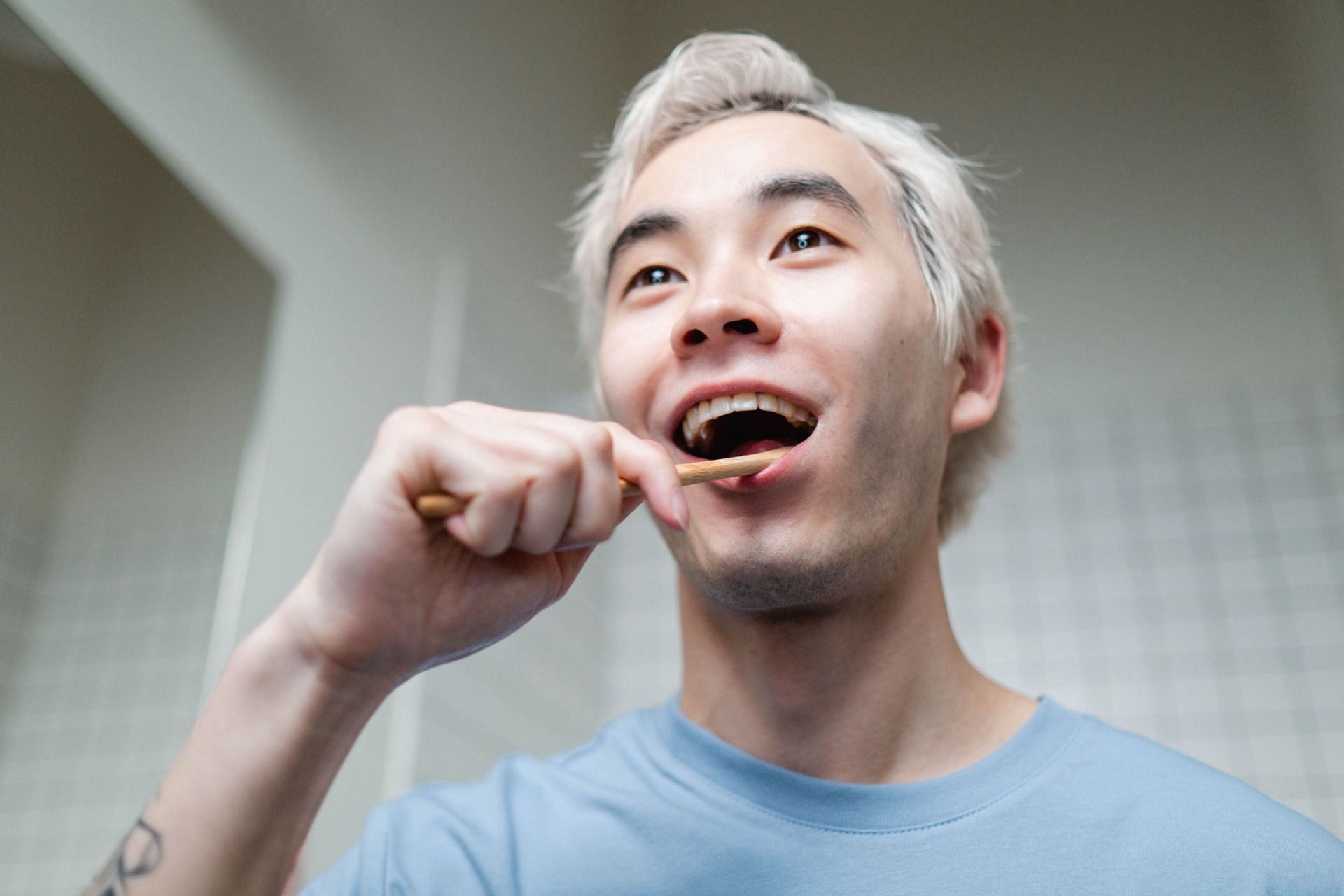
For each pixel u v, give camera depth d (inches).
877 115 23.0
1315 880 16.5
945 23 63.6
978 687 19.7
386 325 40.3
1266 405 52.2
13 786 24.0
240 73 33.9
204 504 30.3
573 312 57.7
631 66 66.9
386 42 43.3
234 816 13.0
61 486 26.2
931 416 19.4
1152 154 58.1
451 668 41.9
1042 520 52.8
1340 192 47.0
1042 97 60.7
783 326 18.3
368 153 40.9
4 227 25.1
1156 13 60.8
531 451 12.1
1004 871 16.8
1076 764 18.3
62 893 24.3
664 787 18.9
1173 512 51.6
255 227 33.7
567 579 14.0
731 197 19.8
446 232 45.8
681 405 18.7
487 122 51.0
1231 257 55.2
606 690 55.4
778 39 65.5
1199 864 16.6
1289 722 47.4
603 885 17.6
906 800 17.7
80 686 25.8
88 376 27.4
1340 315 52.2
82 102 27.5
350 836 34.8
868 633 18.6
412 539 12.6
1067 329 55.7
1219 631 49.4
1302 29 50.0
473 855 18.4
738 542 17.4
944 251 21.1
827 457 17.8
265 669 13.2
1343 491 50.0
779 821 17.8
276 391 33.5
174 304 30.4
